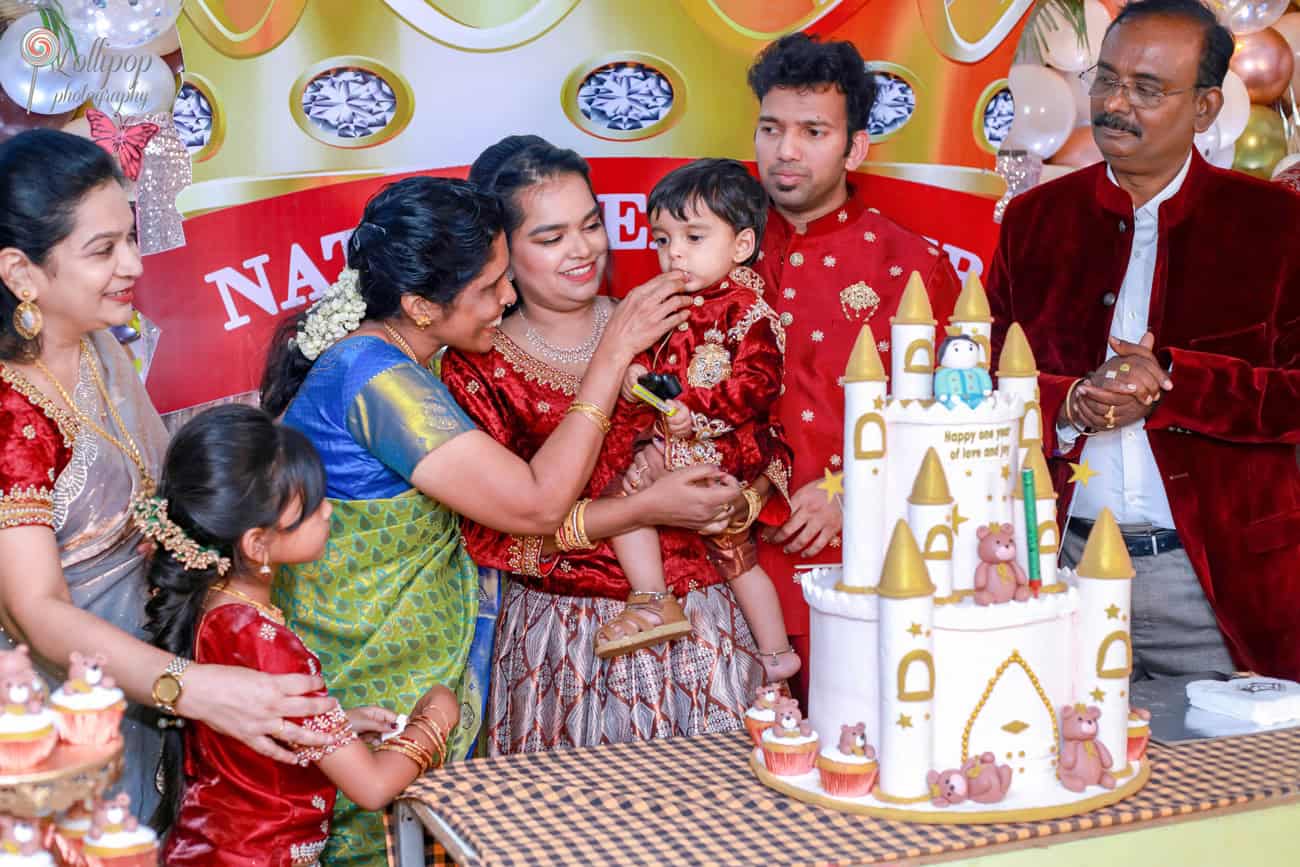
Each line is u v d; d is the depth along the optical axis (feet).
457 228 8.10
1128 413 9.50
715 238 9.23
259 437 7.18
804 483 10.34
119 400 8.02
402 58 10.46
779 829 6.44
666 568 9.20
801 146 9.94
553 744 9.12
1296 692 8.09
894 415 6.76
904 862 6.08
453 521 8.99
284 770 7.25
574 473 8.34
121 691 6.33
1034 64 11.98
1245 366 9.57
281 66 10.20
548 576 9.23
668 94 11.10
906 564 6.39
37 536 7.20
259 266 10.28
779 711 7.07
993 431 6.73
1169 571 10.17
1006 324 10.65
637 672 9.03
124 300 7.56
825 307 10.38
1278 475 9.95
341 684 8.43
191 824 7.28
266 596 7.57
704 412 9.17
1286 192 9.88
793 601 10.29
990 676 6.60
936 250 10.61
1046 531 6.83
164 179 9.87
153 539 7.25
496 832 6.50
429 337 8.52
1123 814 6.48
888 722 6.54
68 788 5.47
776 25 11.21
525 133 10.82
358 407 8.11
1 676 5.60
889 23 11.46
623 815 6.68
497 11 10.59
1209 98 9.75
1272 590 9.87
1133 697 8.41
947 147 11.73
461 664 8.76
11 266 7.21
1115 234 10.12
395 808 7.29
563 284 9.00
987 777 6.50
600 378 8.59
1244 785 6.86
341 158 10.44
